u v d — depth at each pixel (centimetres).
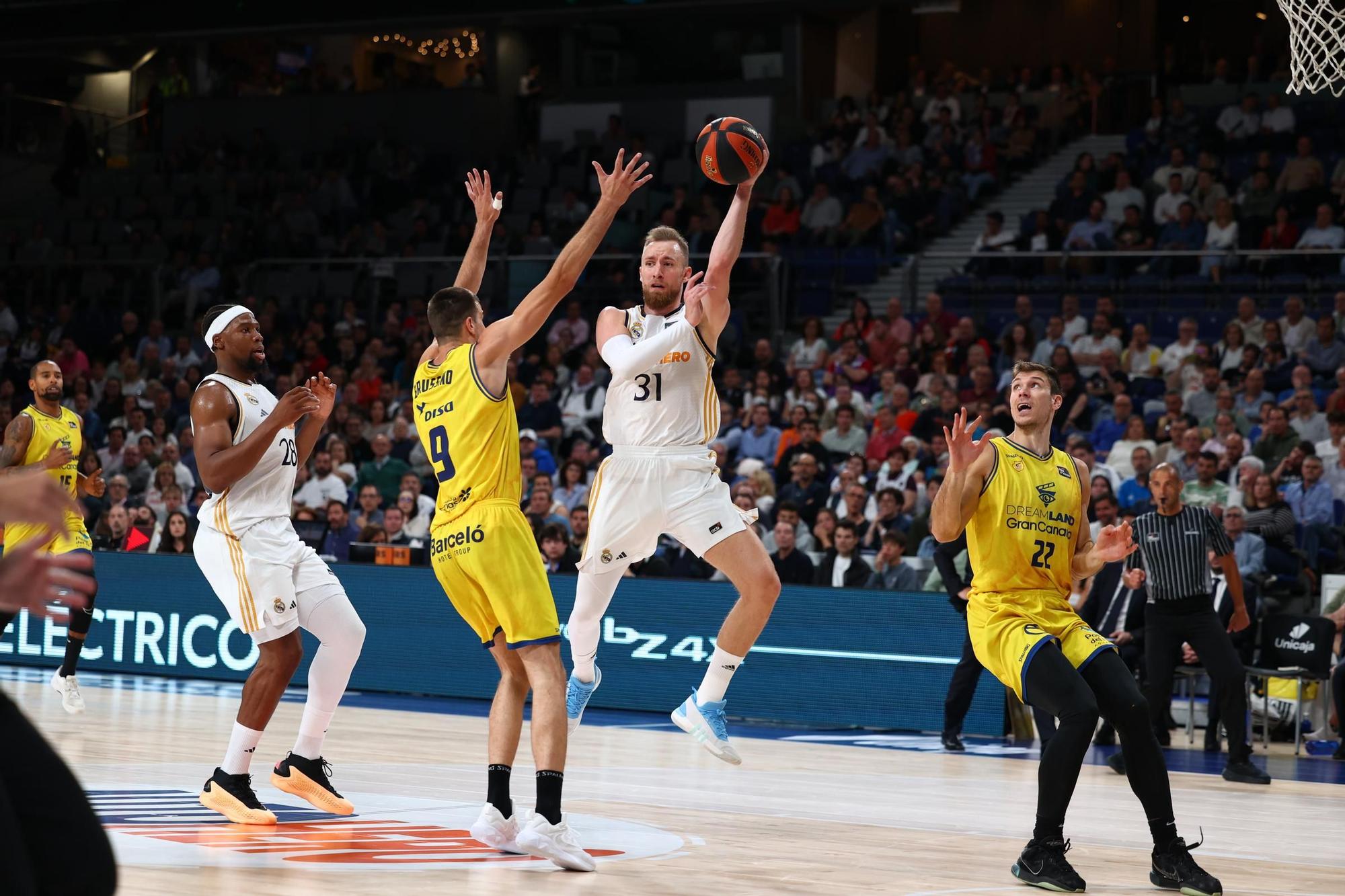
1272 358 1384
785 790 646
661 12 1936
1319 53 830
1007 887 433
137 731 761
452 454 476
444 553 479
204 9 2084
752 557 542
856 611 945
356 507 1375
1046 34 2314
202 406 513
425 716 915
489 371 472
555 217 1906
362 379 1639
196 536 527
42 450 812
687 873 437
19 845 200
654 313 557
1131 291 1569
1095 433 1318
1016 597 470
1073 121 2002
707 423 552
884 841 515
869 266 1756
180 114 2431
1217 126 1841
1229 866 490
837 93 2230
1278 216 1565
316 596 524
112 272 2055
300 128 2347
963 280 1652
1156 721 794
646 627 993
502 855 459
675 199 1878
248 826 496
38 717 809
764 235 1830
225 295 1939
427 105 2291
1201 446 1185
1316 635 909
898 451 1237
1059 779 438
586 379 1509
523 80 2344
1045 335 1555
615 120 2067
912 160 1906
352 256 1981
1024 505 468
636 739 838
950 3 2009
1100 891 438
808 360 1562
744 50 2198
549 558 1050
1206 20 2233
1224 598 929
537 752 445
